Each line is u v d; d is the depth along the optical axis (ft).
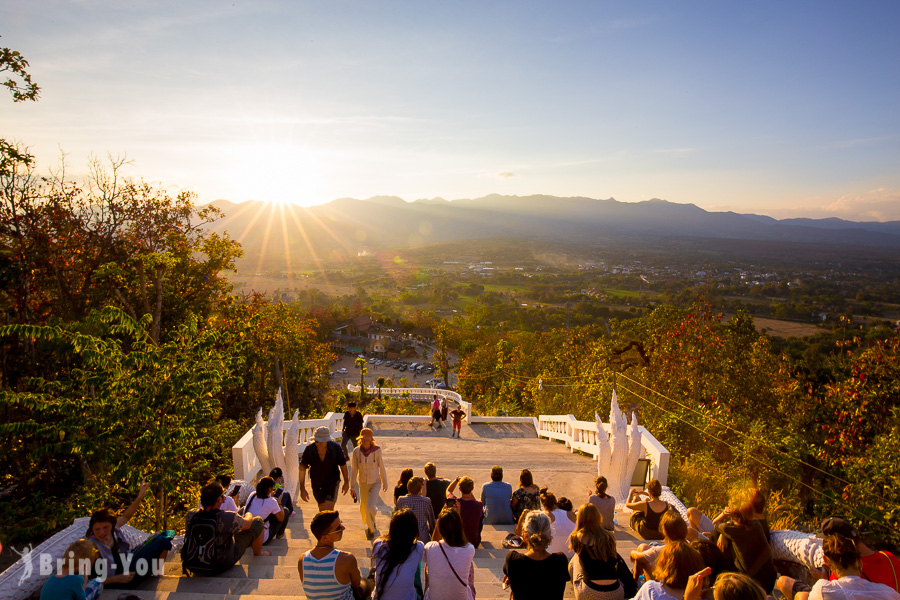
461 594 15.06
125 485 32.24
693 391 69.41
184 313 84.74
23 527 32.89
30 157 54.03
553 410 86.07
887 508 35.19
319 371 165.99
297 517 29.32
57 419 42.63
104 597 16.93
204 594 17.34
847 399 56.59
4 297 58.34
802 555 18.37
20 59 46.01
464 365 182.91
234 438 48.85
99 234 73.56
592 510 16.83
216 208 91.86
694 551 13.74
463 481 22.44
